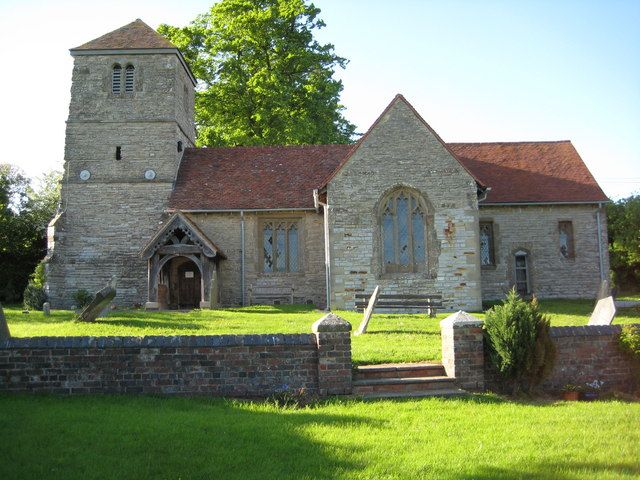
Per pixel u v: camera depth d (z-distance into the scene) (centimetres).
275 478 690
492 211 3102
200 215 2950
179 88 3164
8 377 1082
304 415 969
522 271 3112
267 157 3216
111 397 1055
